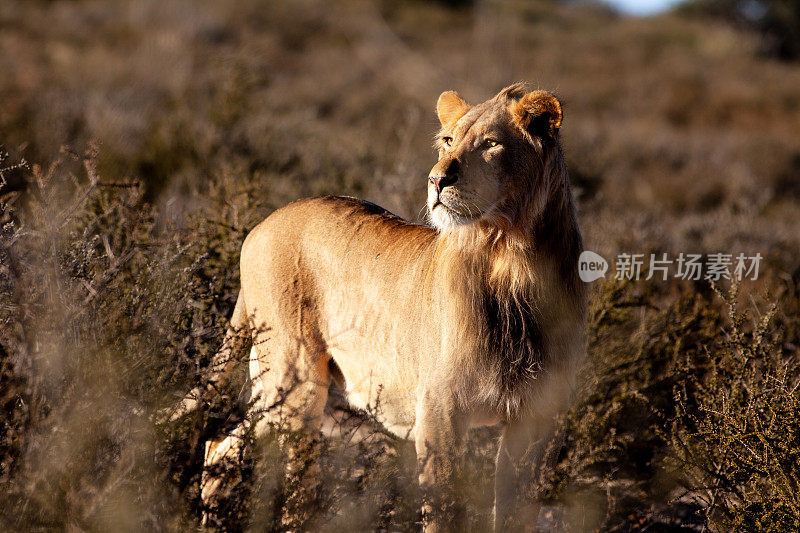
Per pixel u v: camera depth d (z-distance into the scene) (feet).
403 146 110.83
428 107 204.54
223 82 136.15
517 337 41.91
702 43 436.76
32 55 174.91
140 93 148.46
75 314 36.65
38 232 38.70
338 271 48.80
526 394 42.75
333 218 50.62
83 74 160.76
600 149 176.04
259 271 52.08
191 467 38.93
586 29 459.32
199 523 39.09
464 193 39.78
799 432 44.29
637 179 161.27
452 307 41.42
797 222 124.67
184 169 101.04
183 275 43.06
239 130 108.99
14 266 36.27
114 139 108.37
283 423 43.96
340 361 49.65
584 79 305.94
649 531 51.70
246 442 40.55
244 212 65.26
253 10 317.42
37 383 35.73
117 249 49.11
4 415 36.19
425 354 43.06
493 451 52.49
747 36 441.68
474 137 40.88
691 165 173.99
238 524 38.83
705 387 54.39
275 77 221.25
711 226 108.99
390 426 47.85
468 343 41.24
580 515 50.24
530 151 41.32
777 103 285.84
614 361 58.95
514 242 41.32
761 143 200.44
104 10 259.19
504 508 45.27
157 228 57.77
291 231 51.57
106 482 35.81
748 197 151.74
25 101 120.26
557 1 544.62
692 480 53.16
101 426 36.29
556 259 42.68
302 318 50.24
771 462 43.73
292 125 127.13
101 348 37.09
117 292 40.22
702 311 63.05
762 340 50.70
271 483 40.68
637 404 57.26
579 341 44.34
